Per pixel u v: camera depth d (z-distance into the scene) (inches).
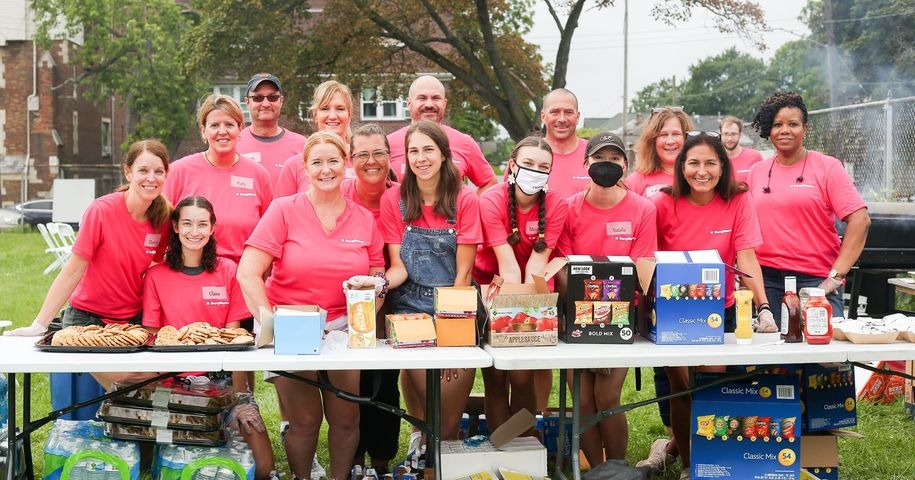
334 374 140.6
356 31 850.8
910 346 131.6
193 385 140.9
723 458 136.0
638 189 189.5
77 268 143.8
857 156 355.6
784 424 135.4
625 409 133.0
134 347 126.1
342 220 140.1
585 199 150.3
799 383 141.6
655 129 186.7
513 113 880.9
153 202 145.5
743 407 135.6
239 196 171.5
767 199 177.9
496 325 130.7
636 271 139.9
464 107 1002.1
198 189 169.8
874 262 249.9
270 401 228.2
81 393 161.8
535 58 928.3
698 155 145.1
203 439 136.1
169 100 1207.6
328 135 135.9
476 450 140.3
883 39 851.4
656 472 165.6
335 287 138.5
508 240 146.6
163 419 134.9
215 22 828.0
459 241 144.1
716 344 133.9
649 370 265.0
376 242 143.0
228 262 150.9
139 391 135.9
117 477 132.4
